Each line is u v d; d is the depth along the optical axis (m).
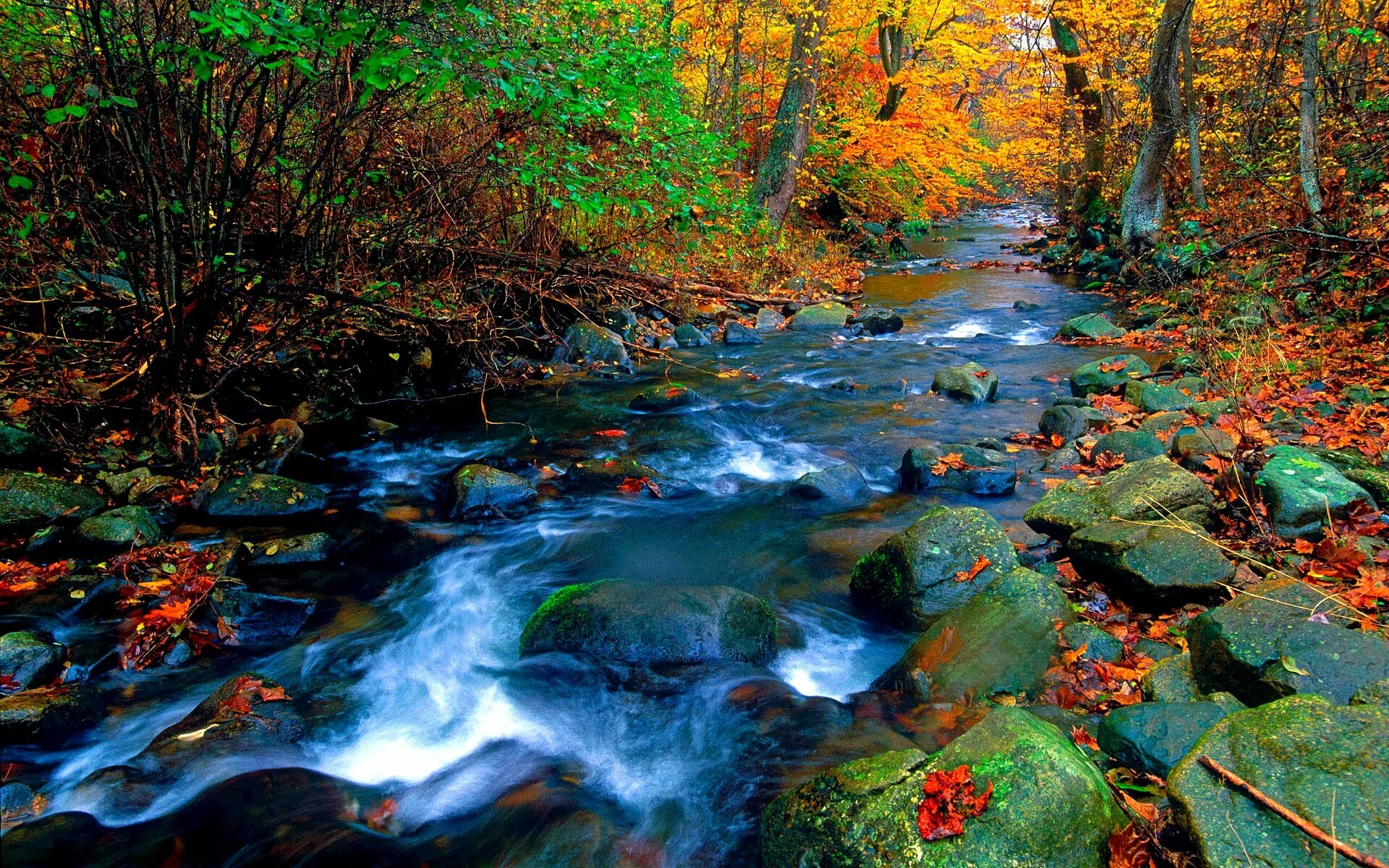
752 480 6.04
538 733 3.41
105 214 5.52
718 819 2.84
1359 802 2.03
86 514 4.80
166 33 4.84
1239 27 13.92
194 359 5.62
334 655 3.90
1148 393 6.59
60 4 4.63
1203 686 3.07
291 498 5.34
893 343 10.43
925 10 19.28
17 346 5.71
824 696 3.51
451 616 4.28
